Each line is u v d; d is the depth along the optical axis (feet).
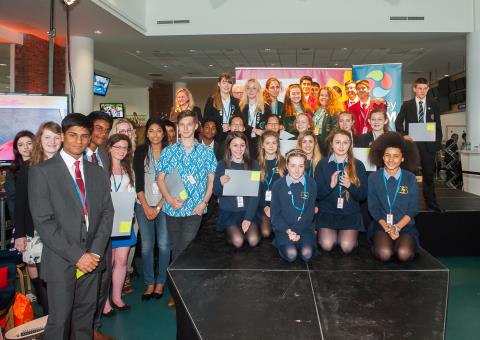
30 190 6.98
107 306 11.00
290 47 32.78
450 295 12.48
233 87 17.80
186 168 10.85
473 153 26.73
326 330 6.93
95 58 38.17
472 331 10.15
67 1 13.32
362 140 15.75
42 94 13.15
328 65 41.65
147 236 12.16
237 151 11.64
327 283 8.81
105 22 25.59
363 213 15.29
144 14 28.63
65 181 7.15
